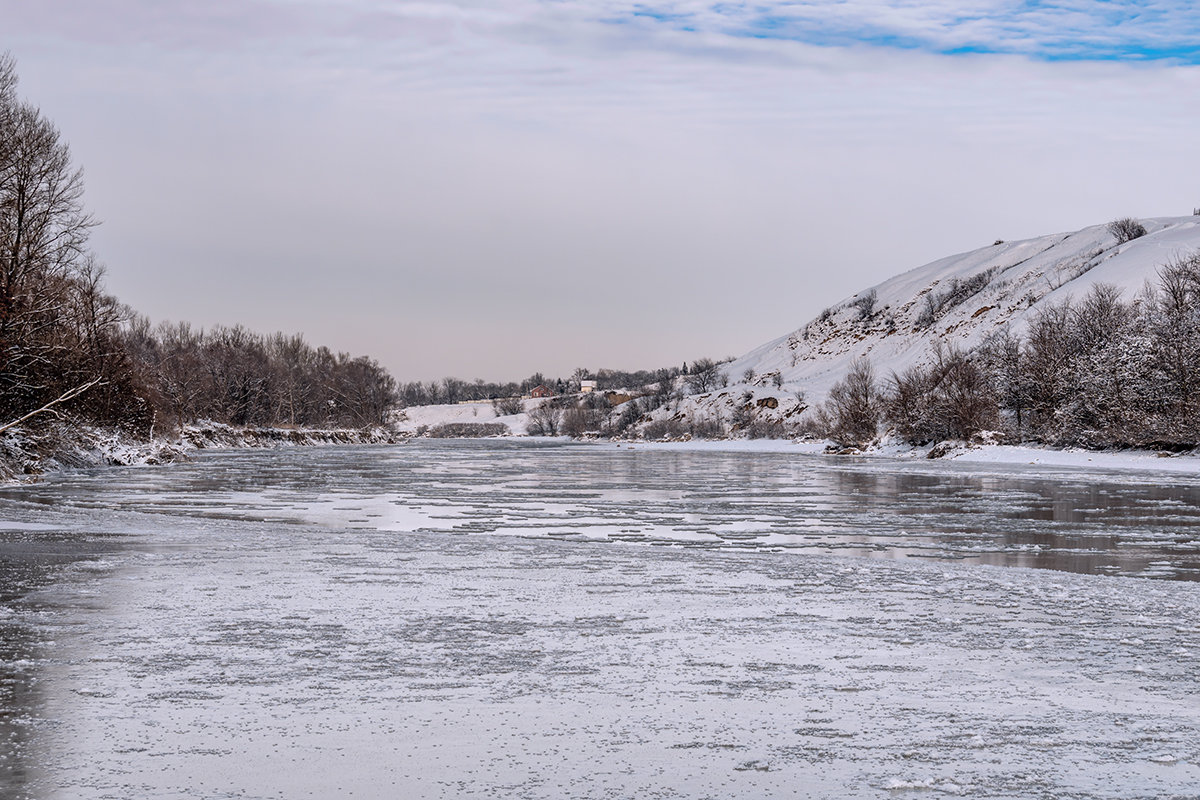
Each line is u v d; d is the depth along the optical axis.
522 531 24.03
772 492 37.69
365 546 18.89
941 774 6.24
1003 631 10.95
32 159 42.16
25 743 6.78
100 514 25.06
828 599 13.09
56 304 44.44
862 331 184.00
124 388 59.84
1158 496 34.78
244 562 16.27
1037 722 7.42
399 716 7.51
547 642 10.23
